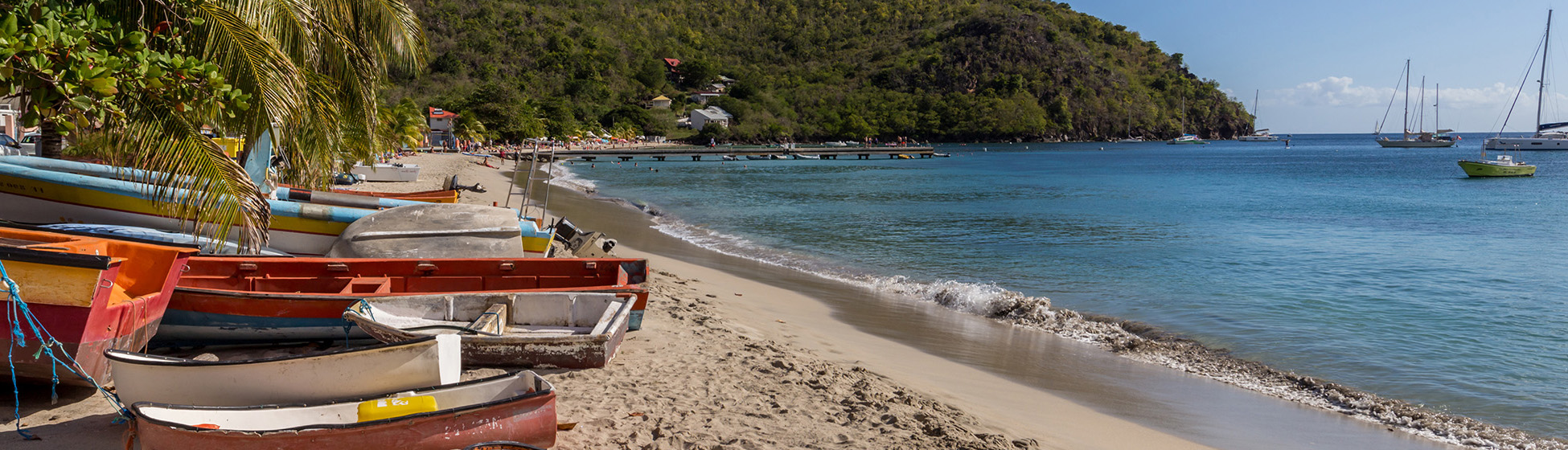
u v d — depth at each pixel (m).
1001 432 6.62
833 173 57.09
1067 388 8.35
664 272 13.82
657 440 5.67
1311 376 8.91
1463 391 8.41
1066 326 11.15
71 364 5.33
